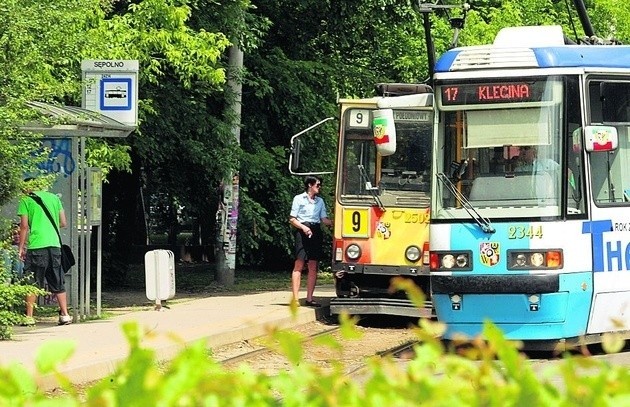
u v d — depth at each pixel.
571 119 22.86
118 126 28.67
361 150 31.47
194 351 4.55
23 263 27.69
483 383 4.73
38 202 27.73
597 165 23.22
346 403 4.64
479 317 22.67
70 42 28.52
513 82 23.05
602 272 23.16
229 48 42.41
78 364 20.33
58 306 29.89
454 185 23.14
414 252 30.86
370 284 31.92
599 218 23.14
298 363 5.06
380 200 31.14
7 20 24.48
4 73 24.69
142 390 4.30
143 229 58.12
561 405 4.48
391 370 4.95
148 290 32.62
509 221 22.59
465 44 52.19
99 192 30.11
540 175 22.75
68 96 32.28
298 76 47.25
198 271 53.47
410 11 49.59
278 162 46.78
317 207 33.97
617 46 24.27
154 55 36.34
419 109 31.12
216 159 41.78
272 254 53.28
